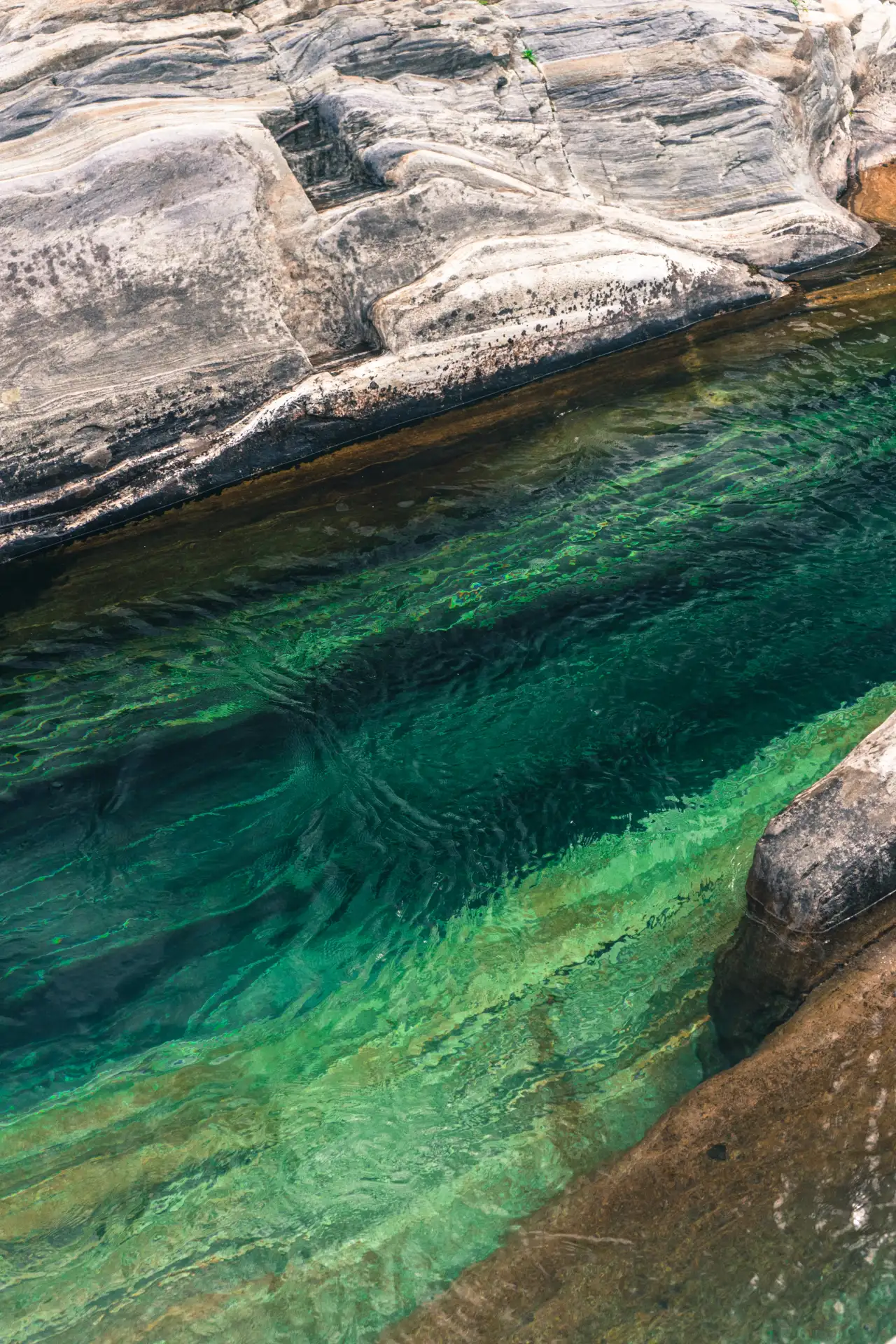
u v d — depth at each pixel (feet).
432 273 22.38
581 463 20.83
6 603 18.78
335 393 21.52
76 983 12.55
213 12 22.59
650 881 13.10
